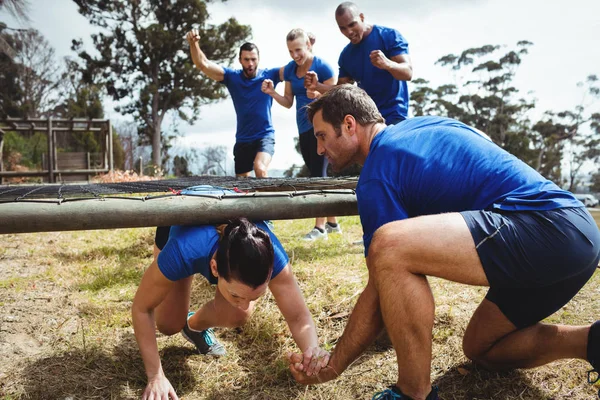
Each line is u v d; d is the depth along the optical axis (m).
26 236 5.67
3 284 3.77
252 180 3.78
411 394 1.75
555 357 2.01
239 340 2.83
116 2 30.16
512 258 1.70
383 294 1.73
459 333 2.60
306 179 3.46
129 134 35.78
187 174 31.25
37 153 26.31
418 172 1.86
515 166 1.86
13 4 22.23
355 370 2.39
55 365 2.52
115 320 3.13
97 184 3.89
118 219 2.12
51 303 3.41
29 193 2.74
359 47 4.34
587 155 44.34
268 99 5.71
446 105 46.47
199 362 2.58
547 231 1.70
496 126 44.00
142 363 2.59
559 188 1.86
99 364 2.55
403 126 2.02
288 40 4.91
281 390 2.29
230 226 1.90
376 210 1.87
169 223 2.14
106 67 31.89
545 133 44.75
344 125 2.08
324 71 4.98
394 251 1.70
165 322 2.49
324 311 3.02
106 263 4.52
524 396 2.09
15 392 2.25
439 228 1.70
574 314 2.69
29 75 35.88
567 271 1.75
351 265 3.90
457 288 3.21
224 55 31.91
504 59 44.66
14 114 35.25
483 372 2.28
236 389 2.34
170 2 30.62
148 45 30.55
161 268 2.02
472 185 1.83
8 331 2.89
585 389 2.10
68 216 2.08
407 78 4.04
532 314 1.98
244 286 1.86
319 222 5.12
